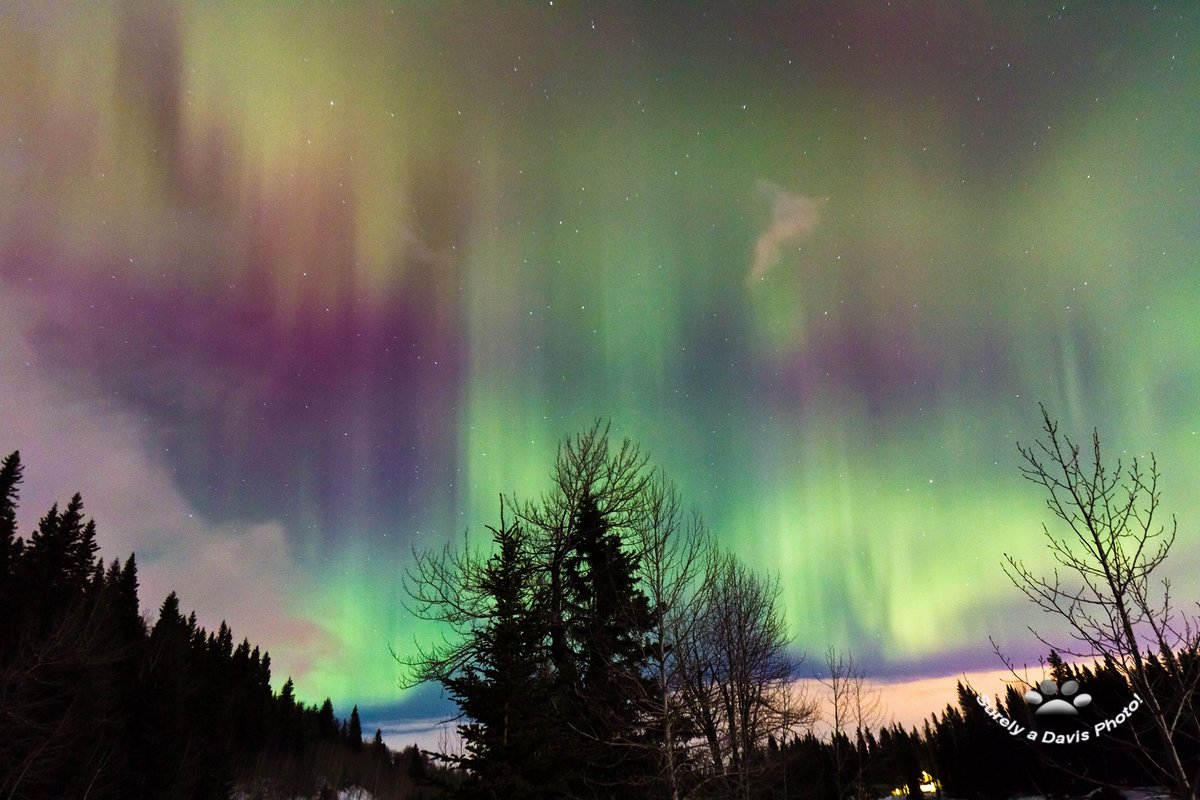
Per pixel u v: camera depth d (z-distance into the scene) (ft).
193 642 272.51
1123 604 25.30
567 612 61.57
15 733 103.30
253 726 257.96
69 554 191.62
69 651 115.96
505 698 51.29
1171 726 23.49
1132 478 26.78
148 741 148.97
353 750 325.83
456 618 60.13
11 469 176.35
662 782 47.34
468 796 48.47
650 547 50.08
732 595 65.98
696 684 51.11
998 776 110.73
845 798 80.48
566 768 51.39
